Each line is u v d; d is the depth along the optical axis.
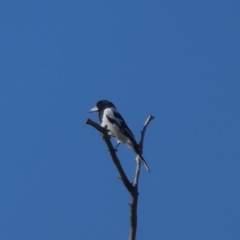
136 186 10.41
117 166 10.48
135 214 10.15
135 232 10.01
